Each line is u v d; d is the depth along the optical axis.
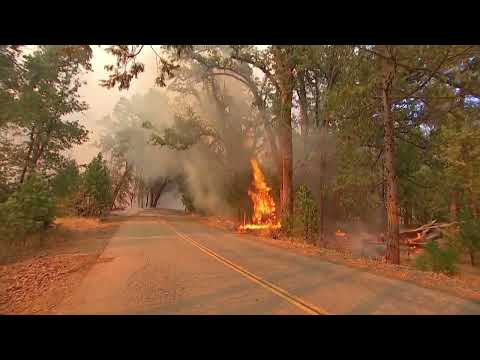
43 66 24.53
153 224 27.33
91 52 9.11
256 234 20.00
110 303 5.95
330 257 11.40
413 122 17.89
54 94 26.47
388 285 7.19
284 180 20.38
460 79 12.74
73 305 5.89
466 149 11.90
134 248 13.40
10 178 23.89
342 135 17.22
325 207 25.75
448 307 5.64
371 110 15.90
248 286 7.08
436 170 18.39
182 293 6.54
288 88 19.77
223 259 10.71
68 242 15.56
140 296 6.36
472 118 13.13
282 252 12.45
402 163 20.36
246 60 21.77
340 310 5.46
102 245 14.48
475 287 7.14
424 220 29.16
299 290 6.74
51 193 15.59
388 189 13.47
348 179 18.31
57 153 30.67
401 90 15.57
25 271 9.43
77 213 28.67
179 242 15.47
